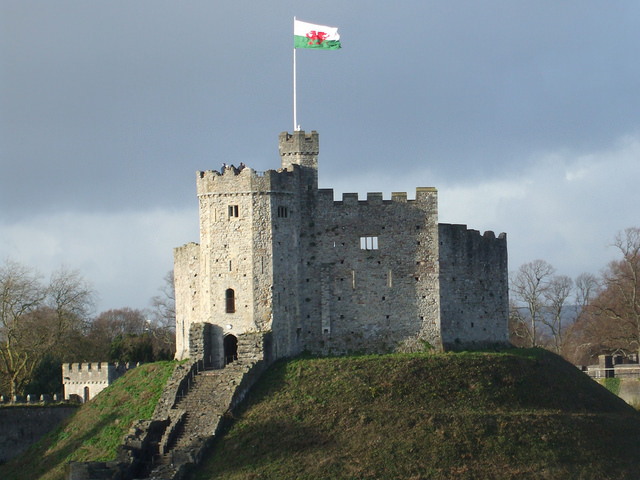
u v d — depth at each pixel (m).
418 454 188.12
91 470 184.62
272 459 188.38
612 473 192.12
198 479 184.88
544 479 186.12
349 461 186.00
